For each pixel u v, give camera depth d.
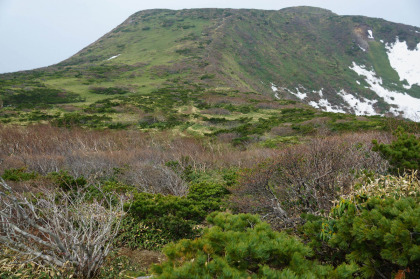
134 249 3.91
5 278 2.80
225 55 78.19
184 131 23.44
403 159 3.77
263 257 2.07
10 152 13.27
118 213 4.18
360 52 100.88
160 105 32.84
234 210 5.23
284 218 3.97
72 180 6.49
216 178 8.92
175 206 4.66
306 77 82.56
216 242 2.34
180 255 2.23
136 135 20.45
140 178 7.84
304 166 4.28
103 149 15.80
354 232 2.21
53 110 29.47
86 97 38.38
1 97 32.66
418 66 95.31
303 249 2.17
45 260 2.84
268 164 4.98
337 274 2.00
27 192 5.32
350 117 23.31
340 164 4.28
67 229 3.40
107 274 3.12
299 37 107.62
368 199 2.49
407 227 2.03
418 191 2.69
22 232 2.62
